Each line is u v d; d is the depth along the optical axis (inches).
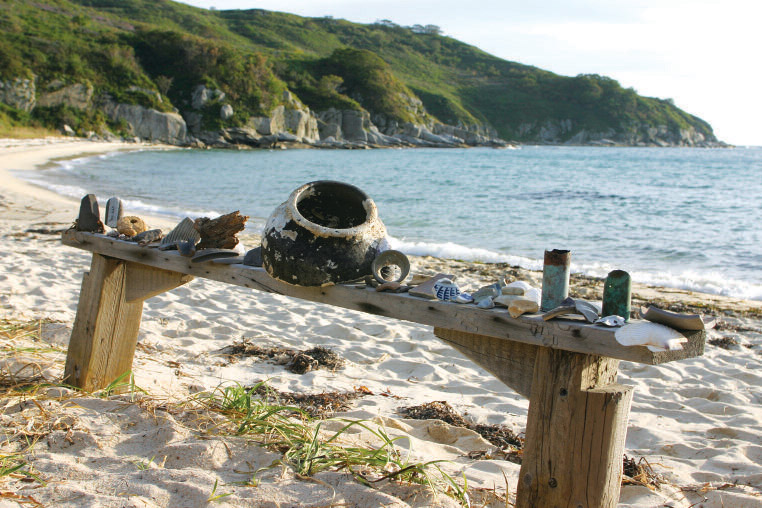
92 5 5649.6
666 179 1604.3
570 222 717.3
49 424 119.0
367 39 7869.1
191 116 3348.9
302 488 99.3
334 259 101.4
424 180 1459.2
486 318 86.8
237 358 200.5
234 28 6299.2
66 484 96.3
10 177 965.8
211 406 133.9
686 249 542.0
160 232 133.8
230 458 109.8
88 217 143.7
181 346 208.7
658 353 72.6
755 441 153.5
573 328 78.2
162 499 93.6
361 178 1503.4
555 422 83.9
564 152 4530.0
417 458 126.9
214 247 123.5
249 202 852.6
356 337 235.1
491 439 146.9
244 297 291.7
